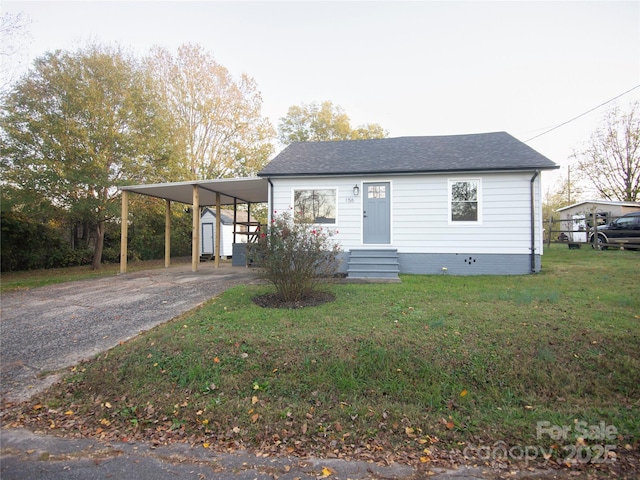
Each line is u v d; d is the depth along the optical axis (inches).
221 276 405.7
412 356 147.6
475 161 380.2
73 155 490.9
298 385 136.7
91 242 685.3
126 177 542.0
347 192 399.2
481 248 376.2
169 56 794.2
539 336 158.9
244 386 137.7
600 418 113.7
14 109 467.5
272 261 238.5
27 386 142.9
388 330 172.6
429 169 373.4
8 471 93.3
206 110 821.2
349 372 141.2
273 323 190.4
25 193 463.5
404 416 117.7
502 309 202.5
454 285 293.3
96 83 508.4
